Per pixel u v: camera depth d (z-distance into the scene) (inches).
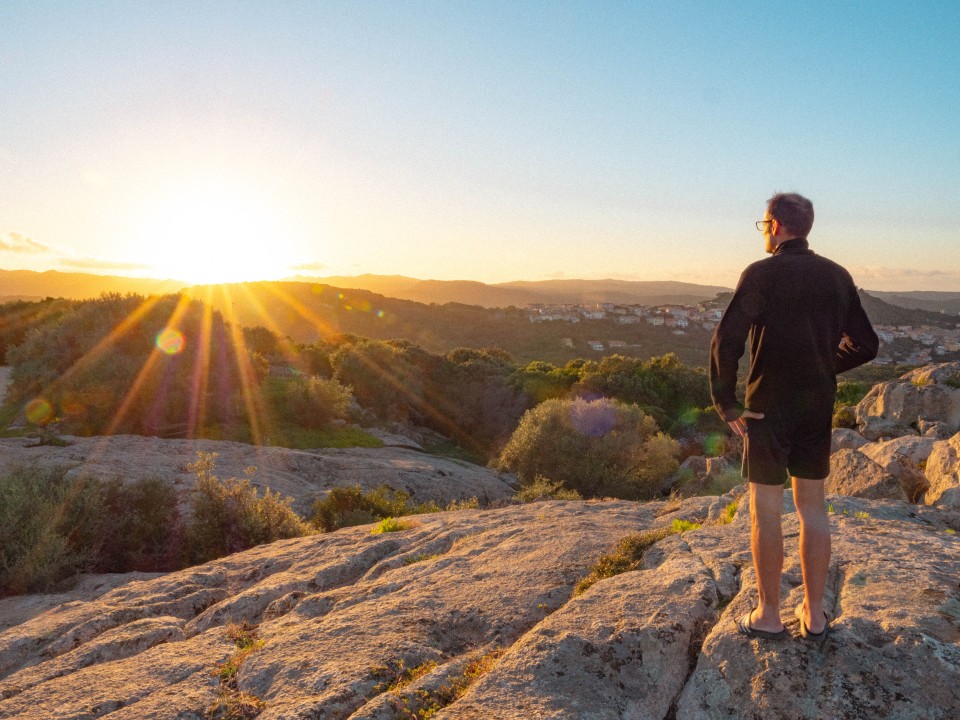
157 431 1048.8
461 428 2166.6
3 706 172.2
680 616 152.9
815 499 123.3
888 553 163.3
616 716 128.8
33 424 976.9
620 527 291.4
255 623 241.4
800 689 118.0
